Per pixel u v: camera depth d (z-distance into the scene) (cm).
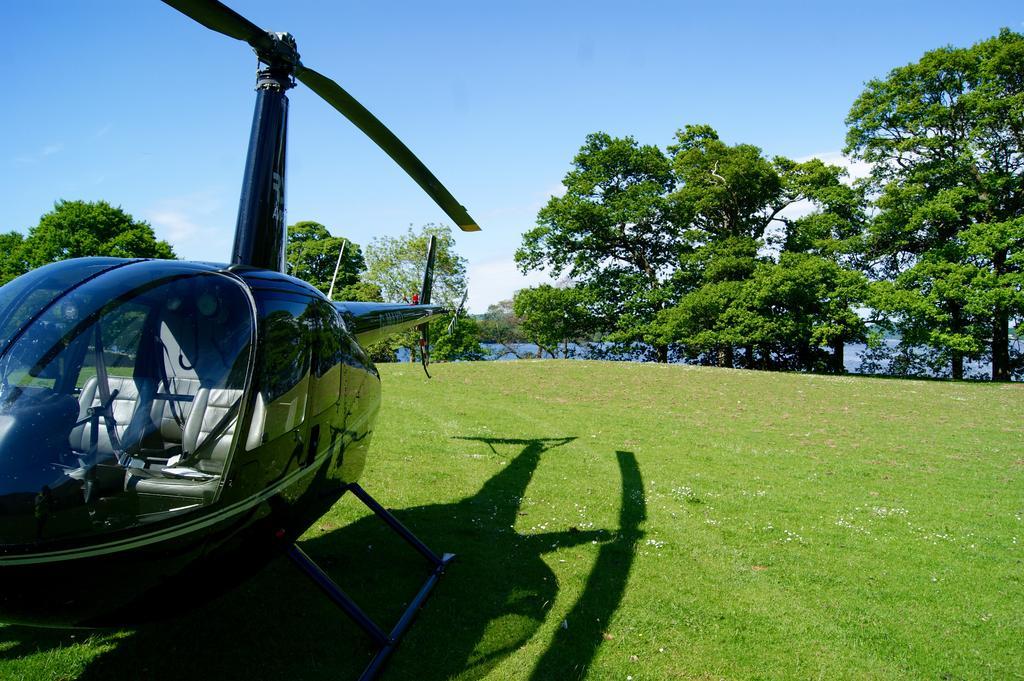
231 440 367
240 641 509
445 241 4909
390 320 727
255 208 487
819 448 1541
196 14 408
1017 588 731
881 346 4097
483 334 6219
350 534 771
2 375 341
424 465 1162
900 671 538
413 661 496
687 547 809
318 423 465
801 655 553
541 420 1781
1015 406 2270
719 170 4078
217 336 392
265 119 488
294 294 461
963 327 3569
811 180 4116
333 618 555
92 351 363
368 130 557
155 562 338
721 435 1667
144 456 358
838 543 866
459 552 735
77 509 323
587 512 934
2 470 316
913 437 1716
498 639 541
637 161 4547
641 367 3078
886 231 3806
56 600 326
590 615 600
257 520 397
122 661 472
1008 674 543
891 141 3766
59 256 3894
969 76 3559
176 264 420
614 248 4809
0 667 457
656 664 522
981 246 3331
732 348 4316
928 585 730
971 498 1140
